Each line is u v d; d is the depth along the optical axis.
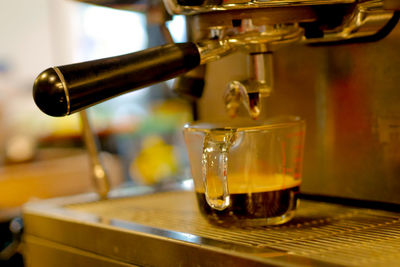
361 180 0.60
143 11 0.81
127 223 0.58
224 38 0.54
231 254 0.44
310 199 0.66
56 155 1.75
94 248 0.59
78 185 1.53
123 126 1.95
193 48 0.52
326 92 0.62
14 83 2.63
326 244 0.46
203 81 0.72
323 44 0.62
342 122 0.61
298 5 0.51
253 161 0.53
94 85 0.46
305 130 0.61
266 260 0.41
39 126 2.22
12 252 0.90
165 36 0.74
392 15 0.54
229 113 0.60
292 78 0.66
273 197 0.54
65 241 0.64
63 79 0.44
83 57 2.68
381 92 0.57
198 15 0.54
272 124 0.53
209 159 0.49
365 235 0.49
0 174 1.49
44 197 1.47
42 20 2.67
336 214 0.58
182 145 1.90
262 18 0.52
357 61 0.59
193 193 0.75
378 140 0.58
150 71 0.48
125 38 2.55
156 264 0.51
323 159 0.64
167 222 0.58
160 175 1.65
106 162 1.56
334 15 0.55
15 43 2.63
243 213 0.53
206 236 0.51
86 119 0.77
